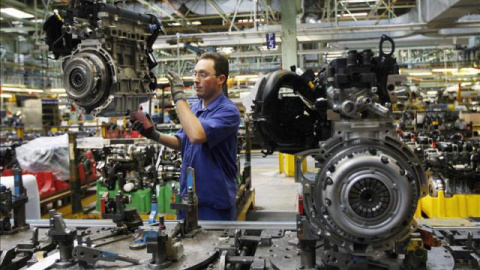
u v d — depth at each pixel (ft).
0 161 19.98
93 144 16.90
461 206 14.78
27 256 5.59
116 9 5.68
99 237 6.02
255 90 6.27
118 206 6.25
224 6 31.83
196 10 32.42
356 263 4.63
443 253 5.18
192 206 6.24
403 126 24.27
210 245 5.75
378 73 4.87
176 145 8.08
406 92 4.84
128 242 5.91
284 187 28.19
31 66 47.57
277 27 27.84
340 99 4.66
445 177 15.01
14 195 6.69
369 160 4.31
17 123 38.45
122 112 5.93
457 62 41.60
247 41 28.66
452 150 15.05
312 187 4.60
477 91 38.01
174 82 6.98
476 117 28.22
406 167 4.42
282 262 4.94
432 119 27.66
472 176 14.94
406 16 29.35
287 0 26.53
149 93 6.32
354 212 4.34
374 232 4.36
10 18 38.88
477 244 5.67
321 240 4.87
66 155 19.99
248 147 22.12
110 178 17.10
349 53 4.70
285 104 6.23
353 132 4.60
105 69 5.45
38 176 18.72
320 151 4.61
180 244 5.24
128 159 16.72
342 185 4.36
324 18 35.81
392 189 4.32
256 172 34.63
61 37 5.82
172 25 38.22
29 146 19.74
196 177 7.79
